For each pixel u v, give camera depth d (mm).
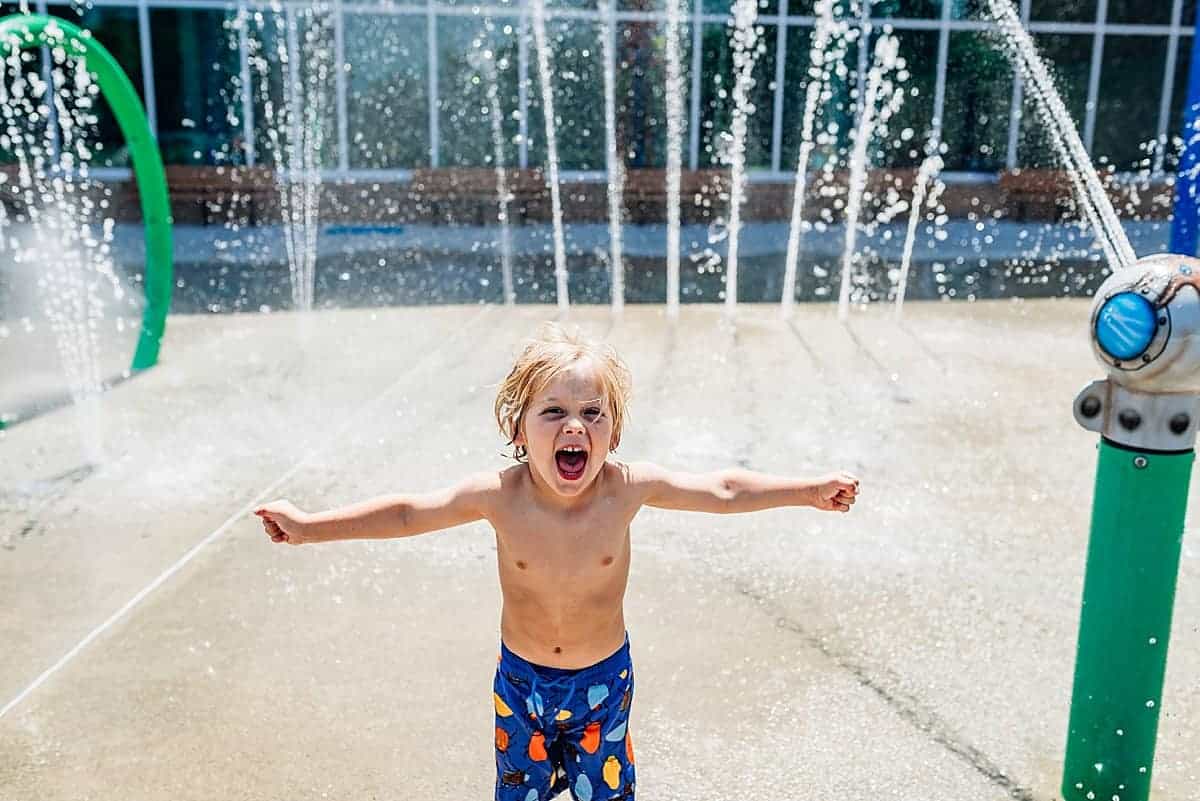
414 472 4473
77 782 2436
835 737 2590
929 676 2871
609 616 2086
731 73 14539
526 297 8688
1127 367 2064
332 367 6285
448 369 6238
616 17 14227
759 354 6656
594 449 1929
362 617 3215
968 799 2359
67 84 13391
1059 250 11492
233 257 10797
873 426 5137
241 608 3273
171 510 4062
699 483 2102
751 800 2354
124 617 3215
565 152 14734
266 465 4566
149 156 5988
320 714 2699
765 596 3344
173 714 2703
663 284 9375
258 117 14266
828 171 14703
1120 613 2193
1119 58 14852
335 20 14070
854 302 8523
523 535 2033
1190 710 2709
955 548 3725
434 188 13883
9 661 2963
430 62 14266
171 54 13914
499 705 2148
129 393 5680
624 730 2148
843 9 14406
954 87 14695
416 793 2387
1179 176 5500
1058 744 2562
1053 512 4074
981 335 7254
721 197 14234
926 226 13500
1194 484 4414
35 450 4742
